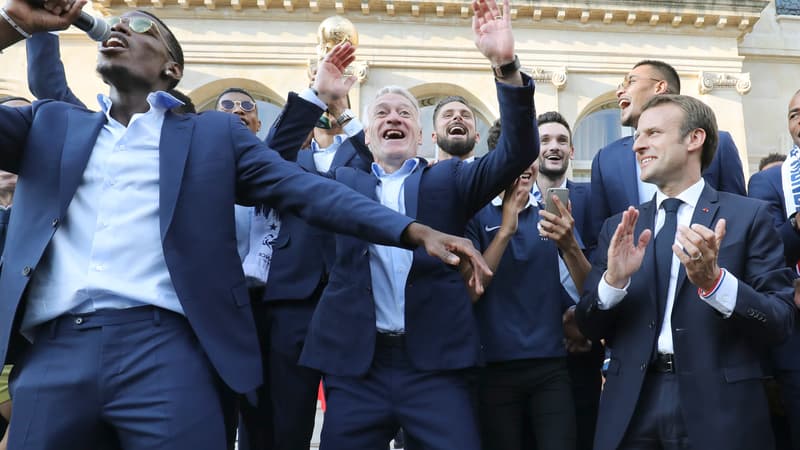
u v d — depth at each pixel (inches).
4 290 82.2
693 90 592.7
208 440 80.2
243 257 140.3
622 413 111.2
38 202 85.2
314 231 133.6
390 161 134.0
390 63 571.5
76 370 80.0
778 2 633.6
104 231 84.1
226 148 91.6
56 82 125.4
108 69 90.3
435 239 83.4
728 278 102.8
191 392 80.8
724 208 116.6
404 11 575.2
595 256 128.5
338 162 142.4
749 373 106.0
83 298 82.0
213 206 87.8
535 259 143.7
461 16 579.5
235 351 85.1
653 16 587.2
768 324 103.3
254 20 569.6
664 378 111.0
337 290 119.0
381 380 115.3
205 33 565.0
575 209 170.4
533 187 154.5
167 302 83.7
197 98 565.6
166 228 83.4
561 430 134.6
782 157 247.0
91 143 87.6
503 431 137.8
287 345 129.0
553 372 138.1
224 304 86.0
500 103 111.3
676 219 118.8
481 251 145.9
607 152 161.5
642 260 115.8
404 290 117.3
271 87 564.1
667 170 120.1
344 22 173.6
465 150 170.2
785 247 136.5
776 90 619.2
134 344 81.3
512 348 136.6
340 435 113.7
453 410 112.3
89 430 80.7
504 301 140.9
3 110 88.2
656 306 113.6
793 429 130.7
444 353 114.0
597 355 152.8
